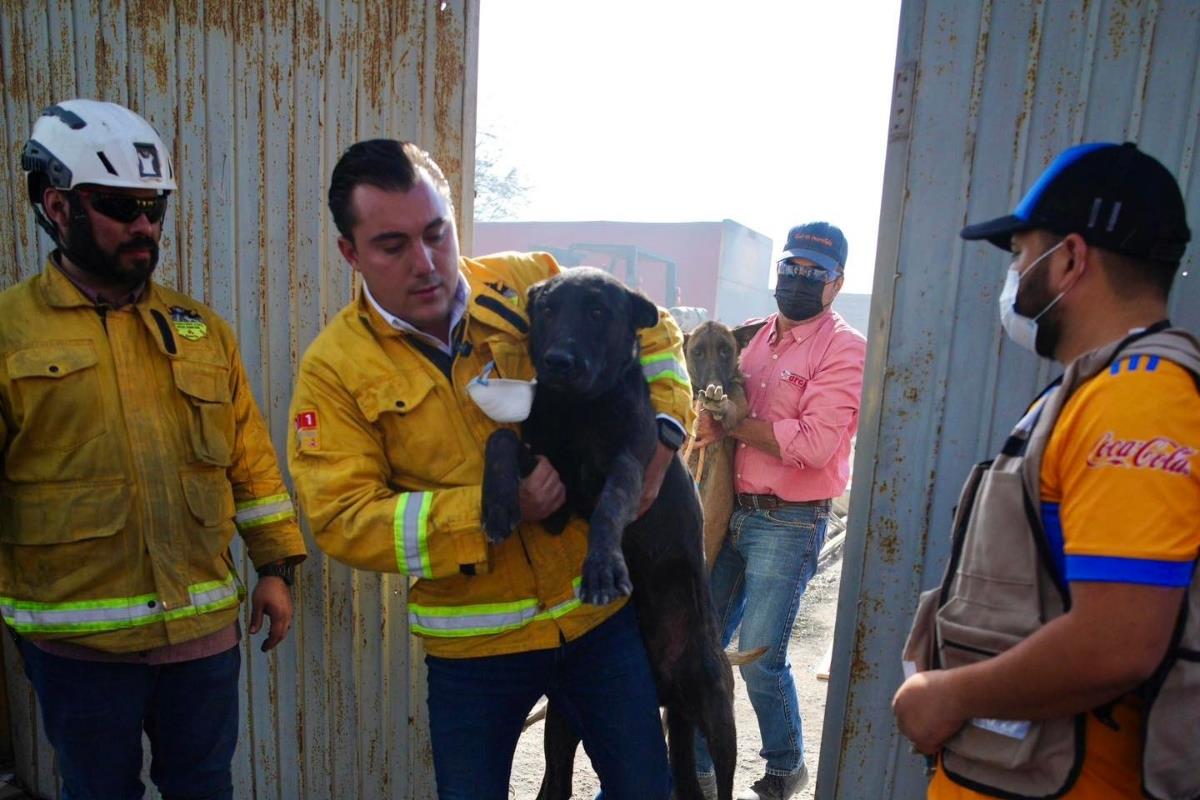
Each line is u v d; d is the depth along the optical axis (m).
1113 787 1.17
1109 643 1.04
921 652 1.45
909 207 1.88
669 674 2.28
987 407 1.88
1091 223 1.21
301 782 2.99
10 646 3.20
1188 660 1.08
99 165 1.91
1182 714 1.09
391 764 2.88
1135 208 1.19
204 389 2.19
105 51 2.83
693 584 2.26
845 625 2.08
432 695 1.99
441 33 2.58
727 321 21.03
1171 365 1.10
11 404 1.96
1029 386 1.83
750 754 3.84
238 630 2.37
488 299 1.98
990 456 1.89
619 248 17.38
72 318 2.04
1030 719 1.17
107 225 1.95
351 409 1.85
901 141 1.87
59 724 2.09
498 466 1.73
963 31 1.79
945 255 1.87
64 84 2.91
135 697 2.12
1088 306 1.24
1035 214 1.27
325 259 2.72
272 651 2.95
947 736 1.28
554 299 1.92
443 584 1.90
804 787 3.43
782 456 2.98
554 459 2.02
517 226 20.56
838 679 2.11
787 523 3.11
